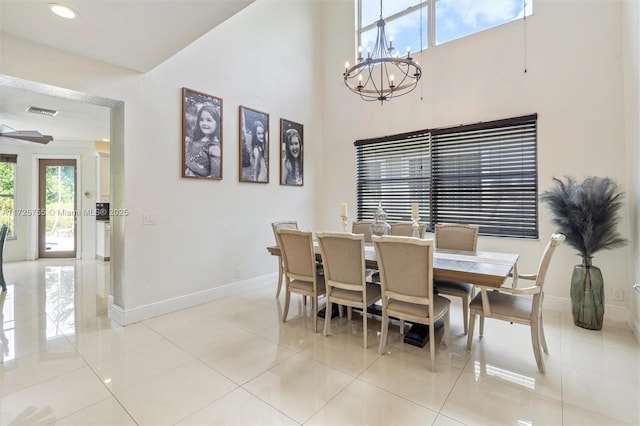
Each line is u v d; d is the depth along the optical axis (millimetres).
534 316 2154
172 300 3387
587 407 1787
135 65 2941
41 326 2996
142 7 2041
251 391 1962
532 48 3484
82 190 6883
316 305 2883
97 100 2945
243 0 2004
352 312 3375
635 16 2602
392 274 2330
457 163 4043
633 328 2764
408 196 4496
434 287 2865
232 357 2395
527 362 2297
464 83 3959
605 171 3078
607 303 3078
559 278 3336
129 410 1780
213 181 3797
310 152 5199
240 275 4105
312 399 1880
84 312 3391
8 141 6246
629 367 2211
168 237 3361
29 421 1685
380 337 2623
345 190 5180
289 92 4824
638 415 1715
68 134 6016
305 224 5109
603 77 3082
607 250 3029
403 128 4504
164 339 2711
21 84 2537
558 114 3332
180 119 3459
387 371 2189
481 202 3865
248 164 4195
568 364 2258
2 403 1835
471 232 3203
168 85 3354
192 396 1911
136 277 3105
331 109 5336
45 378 2100
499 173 3730
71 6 2016
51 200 6824
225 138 3918
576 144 3230
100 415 1737
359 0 5102
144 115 3154
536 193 3477
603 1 3084
